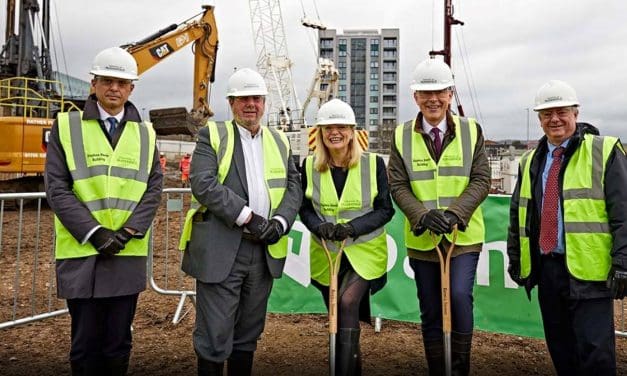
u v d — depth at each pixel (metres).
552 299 3.34
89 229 2.98
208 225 3.26
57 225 3.12
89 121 3.19
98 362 3.24
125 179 3.19
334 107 3.44
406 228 3.62
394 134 3.64
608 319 3.09
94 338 3.17
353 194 3.50
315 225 3.48
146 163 3.29
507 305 4.64
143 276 3.30
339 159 3.55
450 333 3.28
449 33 21.80
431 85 3.33
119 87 3.18
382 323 5.11
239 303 3.40
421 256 3.51
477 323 4.73
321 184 3.57
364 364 4.10
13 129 12.20
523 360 4.20
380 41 120.69
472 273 3.41
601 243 3.05
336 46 120.94
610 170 3.05
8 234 9.54
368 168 3.56
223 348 3.21
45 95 16.09
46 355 4.18
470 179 3.44
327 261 3.59
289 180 3.51
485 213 4.70
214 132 3.34
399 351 4.39
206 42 16.45
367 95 121.25
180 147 37.72
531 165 3.43
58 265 3.12
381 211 3.50
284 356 4.27
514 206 3.63
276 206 3.36
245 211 3.16
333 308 3.34
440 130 3.47
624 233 2.95
